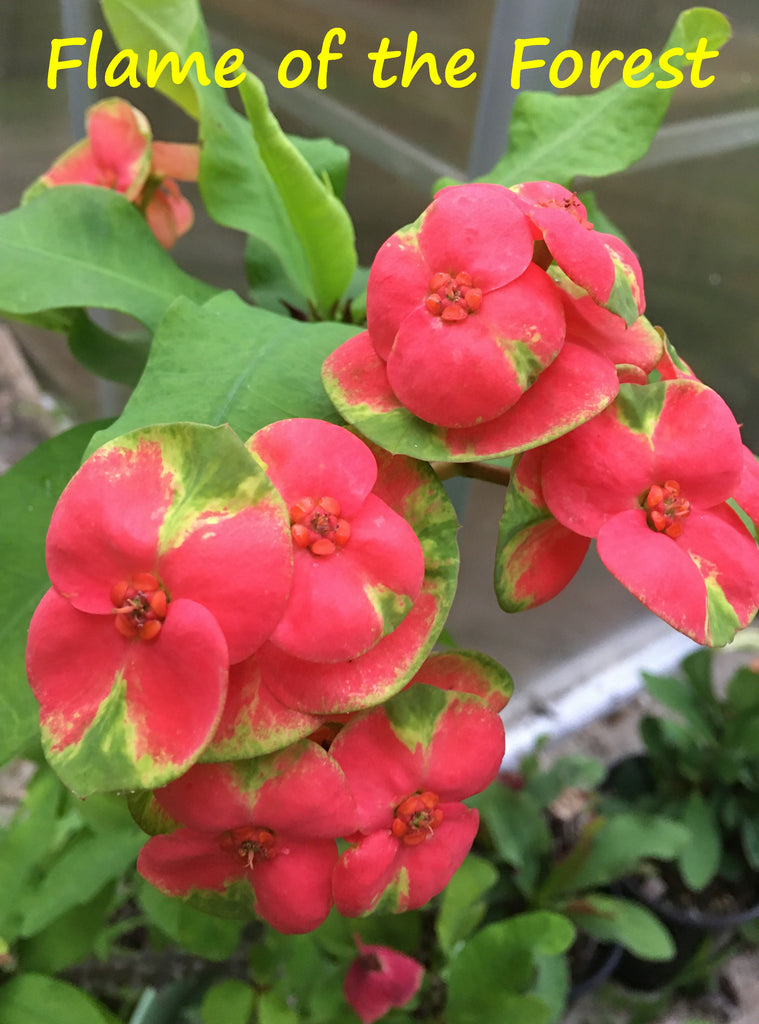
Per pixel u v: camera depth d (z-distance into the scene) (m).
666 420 0.16
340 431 0.15
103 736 0.13
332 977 0.27
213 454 0.13
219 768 0.14
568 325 0.16
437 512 0.16
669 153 0.35
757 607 0.16
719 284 0.41
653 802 0.45
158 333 0.18
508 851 0.38
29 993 0.23
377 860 0.15
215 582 0.13
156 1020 0.29
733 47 0.33
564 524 0.16
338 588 0.14
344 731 0.15
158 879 0.16
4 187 0.50
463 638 0.50
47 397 0.74
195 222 0.39
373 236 0.35
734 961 0.47
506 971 0.26
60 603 0.13
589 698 0.58
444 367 0.14
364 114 0.32
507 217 0.15
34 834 0.26
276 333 0.18
